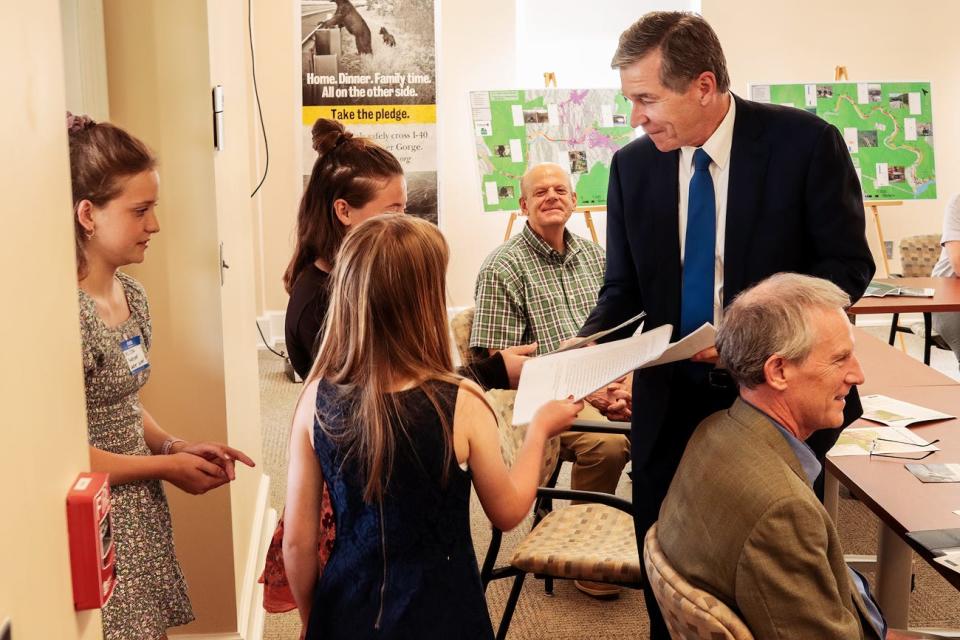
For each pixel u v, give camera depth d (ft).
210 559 8.62
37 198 2.93
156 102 7.86
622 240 7.67
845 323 5.52
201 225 8.09
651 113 6.56
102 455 5.84
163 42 7.78
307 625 5.17
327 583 5.05
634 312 7.80
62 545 3.15
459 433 4.91
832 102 21.38
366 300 4.87
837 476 7.46
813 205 6.59
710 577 5.14
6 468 2.59
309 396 5.13
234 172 9.98
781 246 6.72
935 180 21.66
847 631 4.95
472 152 22.26
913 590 10.69
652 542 5.64
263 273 21.83
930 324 15.79
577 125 21.06
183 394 8.33
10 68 2.68
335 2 20.49
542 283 11.41
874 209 21.57
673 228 7.11
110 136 5.90
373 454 4.79
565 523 8.97
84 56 7.57
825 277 6.51
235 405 9.30
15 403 2.68
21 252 2.76
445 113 22.07
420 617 4.86
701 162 6.85
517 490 5.28
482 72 21.99
